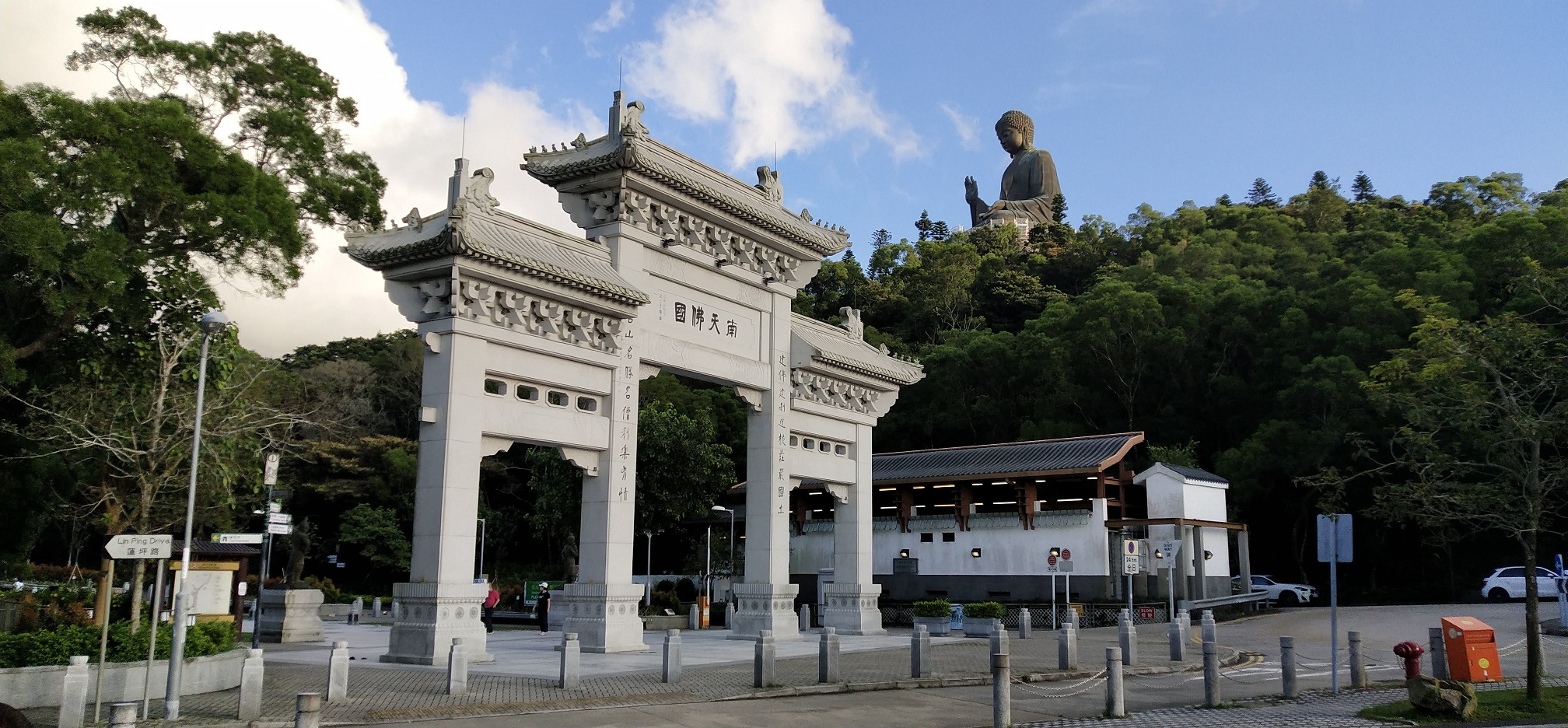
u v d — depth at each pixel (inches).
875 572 2142.0
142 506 909.2
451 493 983.0
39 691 741.3
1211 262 3272.6
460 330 1001.5
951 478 2022.6
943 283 3966.5
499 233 1069.8
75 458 1036.5
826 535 2218.3
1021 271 4207.7
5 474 1036.5
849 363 1504.7
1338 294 2370.8
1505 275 2242.9
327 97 1277.1
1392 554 2438.5
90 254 859.4
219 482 1015.6
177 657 687.1
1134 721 686.5
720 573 2303.2
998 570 1977.1
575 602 1142.3
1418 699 674.2
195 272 1003.9
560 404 1171.9
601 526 1139.3
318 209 1210.6
